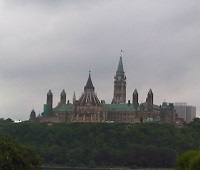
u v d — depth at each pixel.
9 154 184.62
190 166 167.25
